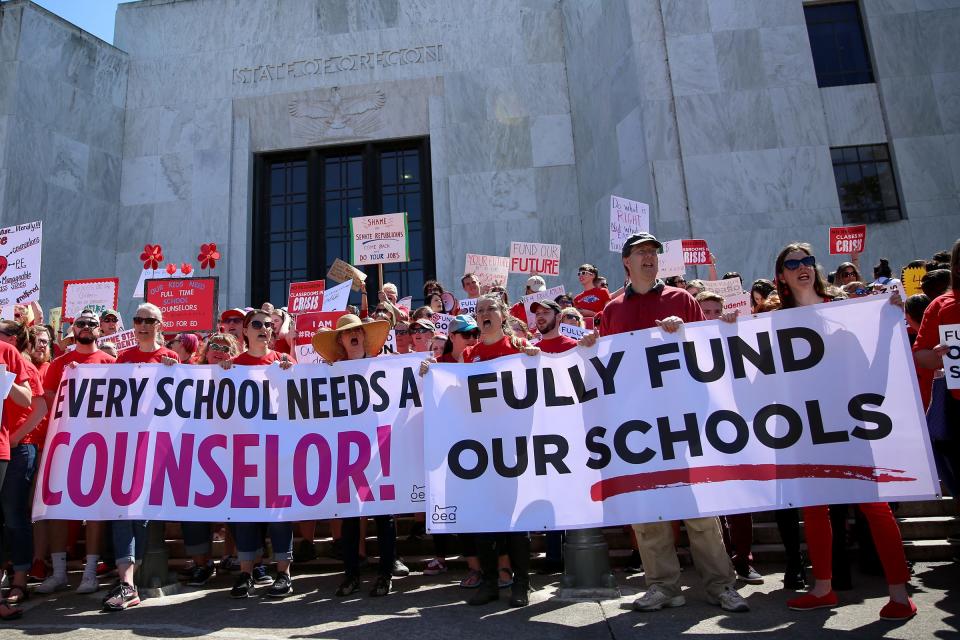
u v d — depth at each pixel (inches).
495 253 565.9
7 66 553.3
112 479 184.2
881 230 463.8
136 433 187.8
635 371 159.8
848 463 143.6
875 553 182.1
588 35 554.9
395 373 190.2
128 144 622.2
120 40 644.7
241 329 247.6
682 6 492.4
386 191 610.2
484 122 589.0
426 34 613.9
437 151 591.5
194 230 597.0
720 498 147.6
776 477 146.5
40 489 183.6
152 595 191.8
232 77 626.2
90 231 584.7
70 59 592.4
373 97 611.8
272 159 629.3
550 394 165.8
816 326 152.2
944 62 486.6
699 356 156.8
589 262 545.6
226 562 226.1
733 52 485.1
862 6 501.4
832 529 167.8
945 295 148.3
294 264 610.2
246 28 634.2
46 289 546.6
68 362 204.5
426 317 282.5
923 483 139.3
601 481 156.9
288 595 189.0
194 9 642.2
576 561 175.9
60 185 568.7
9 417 185.2
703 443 151.6
